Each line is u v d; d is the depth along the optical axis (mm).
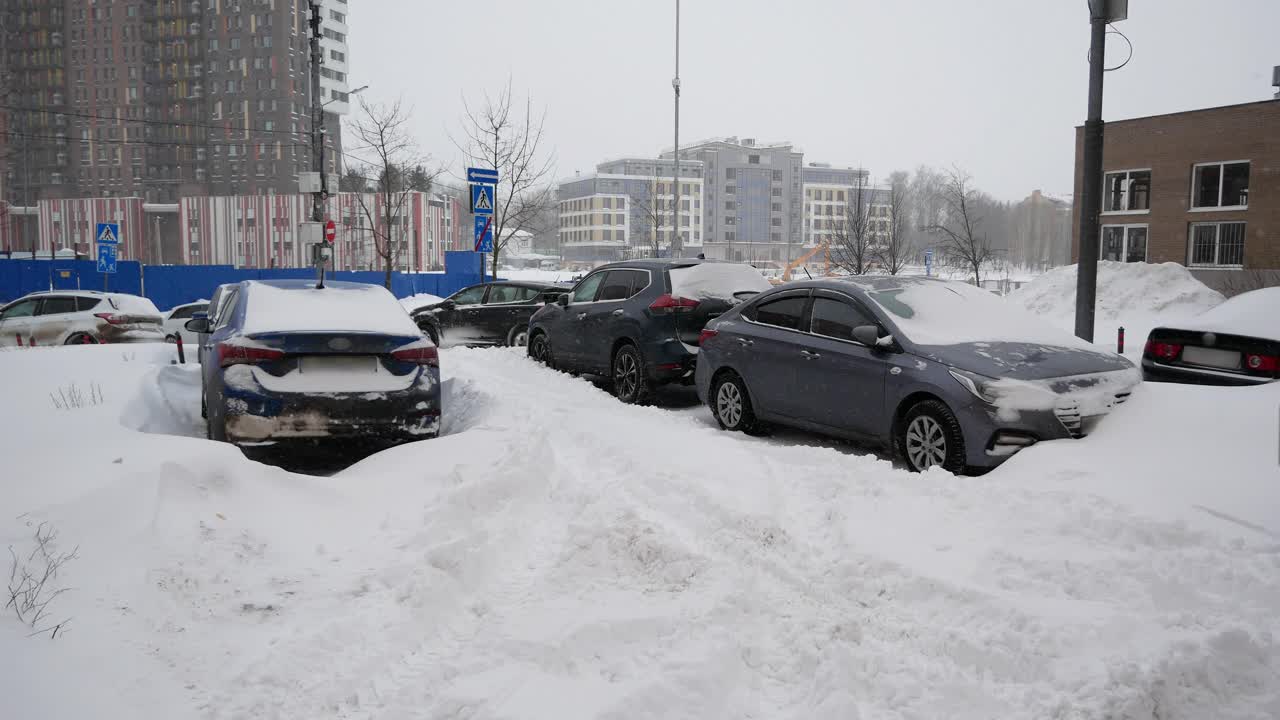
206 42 115062
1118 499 4699
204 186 116188
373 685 3209
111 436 5777
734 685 3232
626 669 3289
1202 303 19578
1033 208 138750
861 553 4355
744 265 10766
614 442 6801
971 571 4113
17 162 123750
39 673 3049
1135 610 3678
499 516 4984
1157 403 5895
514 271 94750
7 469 5066
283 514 4836
